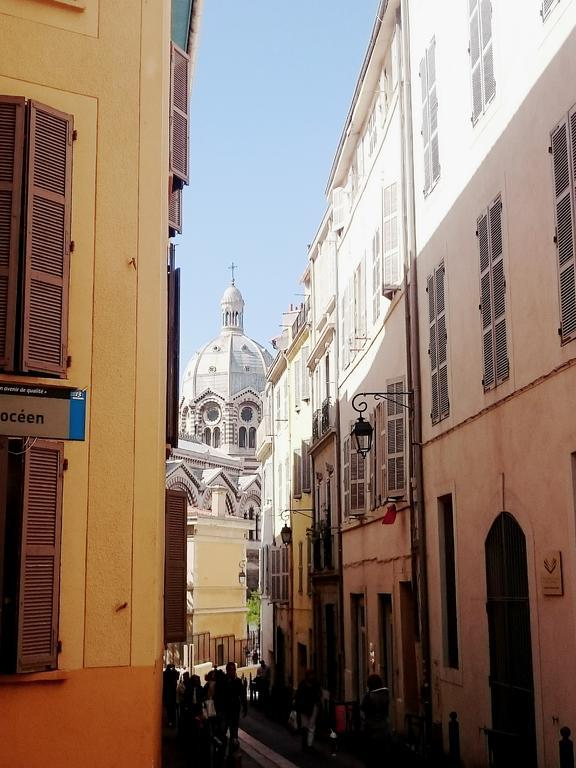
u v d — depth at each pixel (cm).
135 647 1020
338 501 2941
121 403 1054
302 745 2388
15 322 967
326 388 3294
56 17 1092
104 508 1030
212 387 16412
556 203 1263
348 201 2939
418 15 2030
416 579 1978
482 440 1579
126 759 998
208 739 1866
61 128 1032
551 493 1295
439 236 1845
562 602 1261
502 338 1480
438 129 1859
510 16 1450
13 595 941
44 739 969
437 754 1684
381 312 2367
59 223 1014
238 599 6862
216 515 6656
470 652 1638
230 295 17300
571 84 1218
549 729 1295
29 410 789
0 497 933
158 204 1107
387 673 2327
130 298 1075
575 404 1216
